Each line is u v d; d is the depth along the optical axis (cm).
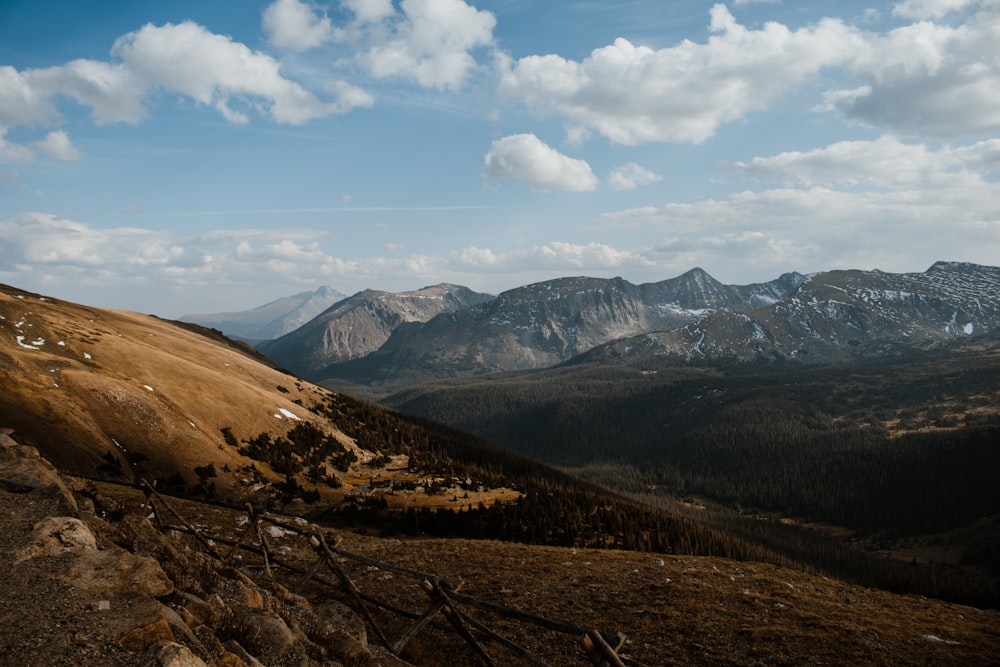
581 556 4603
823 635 2986
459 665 2122
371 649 1384
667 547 11088
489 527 9138
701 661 2658
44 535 1101
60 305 15675
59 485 1424
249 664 973
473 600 1141
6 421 7381
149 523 1694
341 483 11181
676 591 3647
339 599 2086
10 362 8744
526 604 3278
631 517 12575
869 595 4272
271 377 17275
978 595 14025
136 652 802
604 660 876
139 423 9112
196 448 9412
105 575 994
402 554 4272
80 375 9369
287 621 1319
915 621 3534
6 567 993
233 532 3534
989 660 2909
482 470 15700
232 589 1311
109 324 15388
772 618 3259
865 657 2767
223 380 13175
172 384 11488
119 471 7825
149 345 14662
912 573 18538
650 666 2572
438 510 9438
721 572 4397
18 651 763
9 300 12000
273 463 10594
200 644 908
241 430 11275
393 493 11356
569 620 3070
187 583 1202
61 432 7788
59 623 839
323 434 13525
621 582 3822
